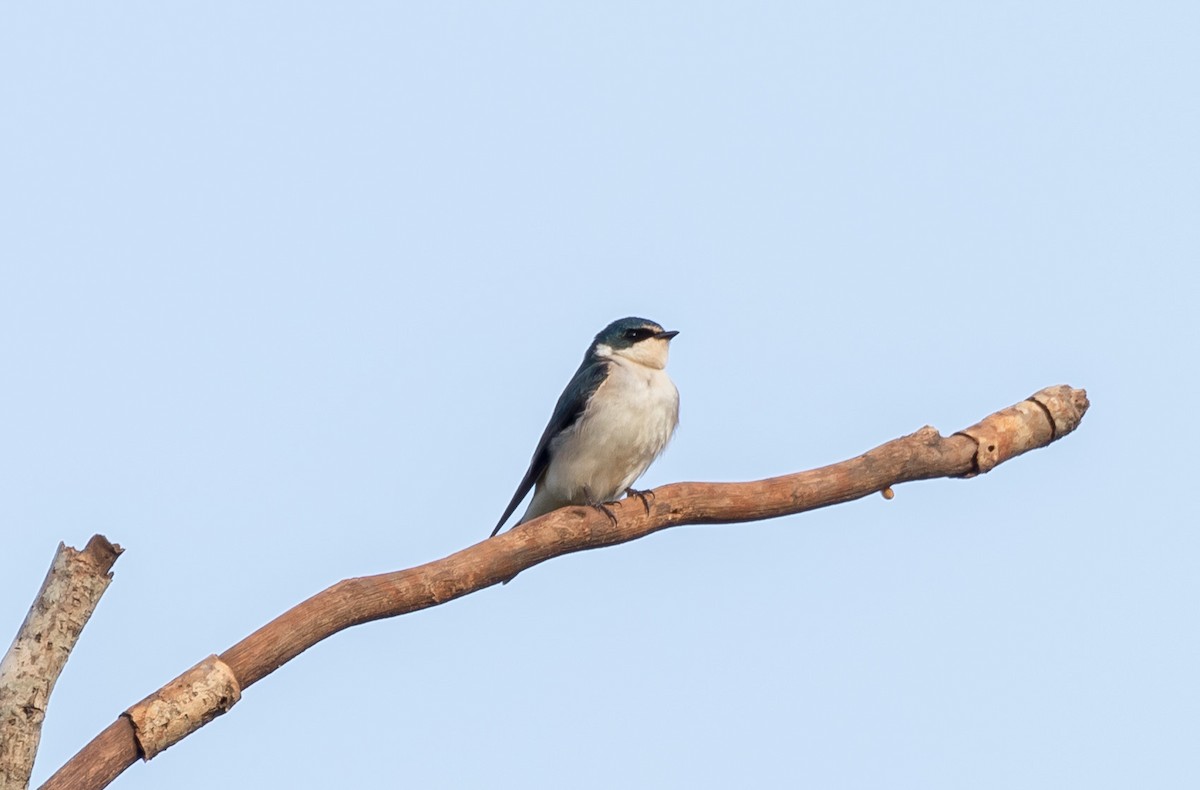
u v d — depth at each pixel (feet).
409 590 37.01
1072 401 45.42
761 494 42.68
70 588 31.37
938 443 43.65
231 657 33.76
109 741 32.09
